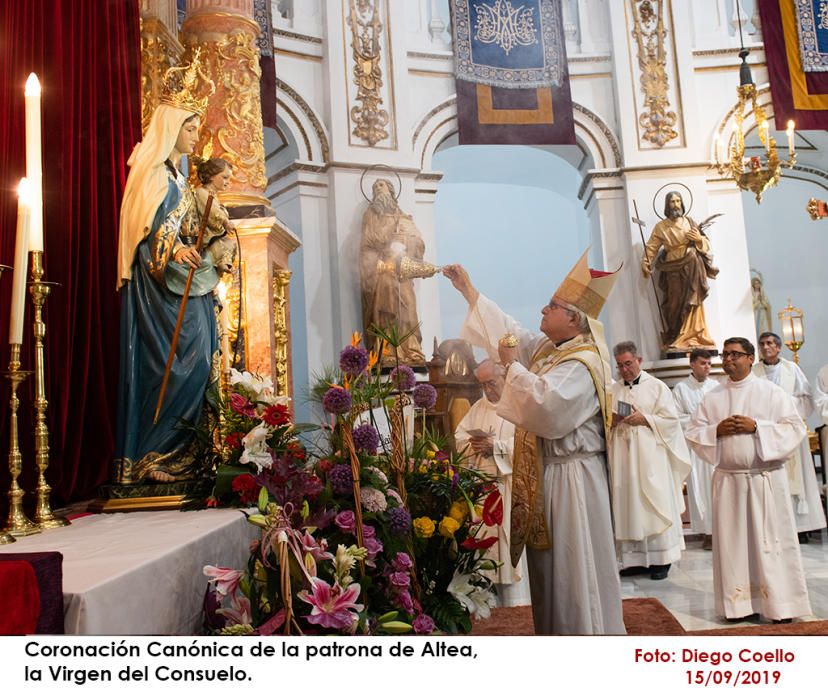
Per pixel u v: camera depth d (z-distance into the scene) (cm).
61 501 323
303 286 923
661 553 589
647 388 623
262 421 285
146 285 297
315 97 966
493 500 265
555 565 314
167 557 181
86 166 354
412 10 1052
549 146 1111
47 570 141
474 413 457
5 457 286
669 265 984
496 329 396
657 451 600
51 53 329
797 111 1039
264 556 191
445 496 267
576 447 319
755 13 1085
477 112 1018
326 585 186
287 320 511
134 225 293
